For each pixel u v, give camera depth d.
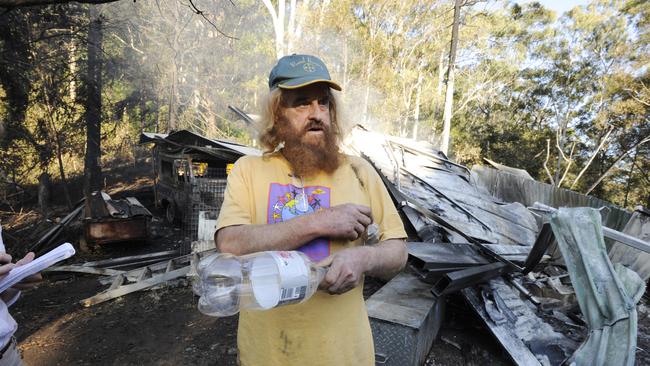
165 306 4.72
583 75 24.75
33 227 7.89
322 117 1.15
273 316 1.13
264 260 0.91
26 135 9.50
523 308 3.96
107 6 10.93
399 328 3.00
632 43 22.62
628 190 22.48
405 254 1.16
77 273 5.81
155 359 3.59
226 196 1.16
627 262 5.46
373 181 1.26
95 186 11.28
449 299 4.44
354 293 1.18
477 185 7.43
